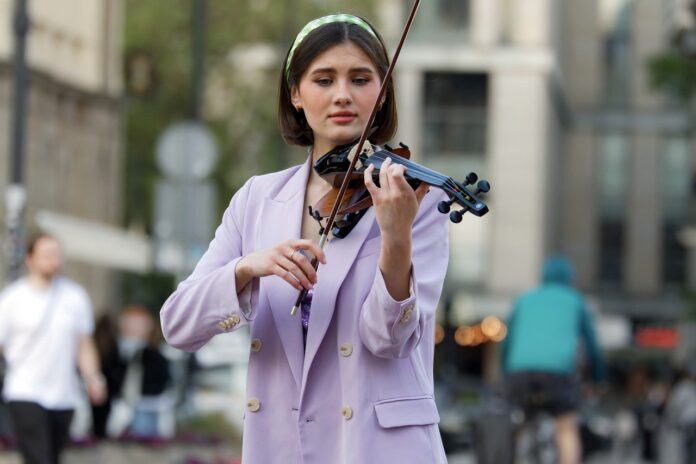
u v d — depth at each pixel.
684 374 57.47
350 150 7.95
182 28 84.00
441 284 7.98
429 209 8.02
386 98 8.38
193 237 37.66
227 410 43.53
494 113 106.50
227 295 7.92
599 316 125.69
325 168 8.02
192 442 32.06
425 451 7.88
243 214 8.41
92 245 56.44
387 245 7.51
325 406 7.90
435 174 7.51
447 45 106.38
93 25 76.56
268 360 8.05
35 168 68.06
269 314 8.07
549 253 115.75
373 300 7.63
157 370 39.16
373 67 8.17
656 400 61.22
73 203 73.81
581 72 143.62
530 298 25.47
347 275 7.89
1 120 64.75
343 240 7.95
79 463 27.61
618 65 143.25
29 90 67.12
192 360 45.44
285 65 8.48
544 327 25.14
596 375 25.83
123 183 85.12
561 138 135.88
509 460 25.14
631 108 143.62
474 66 106.25
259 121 82.88
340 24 8.19
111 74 78.56
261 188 8.43
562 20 137.25
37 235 21.89
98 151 77.12
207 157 37.81
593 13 142.88
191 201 37.66
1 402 28.77
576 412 25.17
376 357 7.83
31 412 21.47
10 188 35.19
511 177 106.62
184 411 41.47
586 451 32.19
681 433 48.84
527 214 106.31
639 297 144.12
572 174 144.00
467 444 39.91
